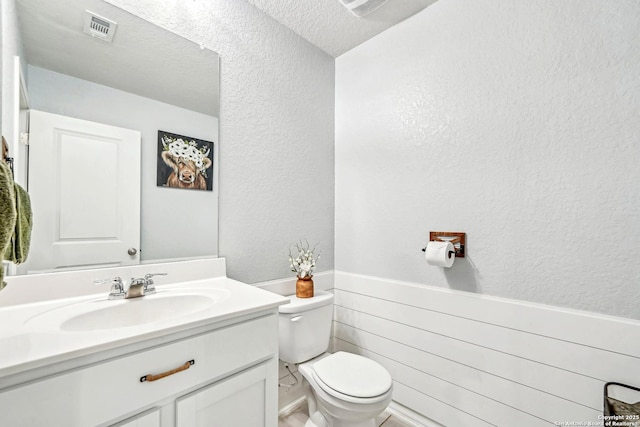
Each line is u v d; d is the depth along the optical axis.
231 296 1.06
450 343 1.46
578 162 1.13
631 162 1.02
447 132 1.49
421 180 1.59
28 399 0.59
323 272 1.95
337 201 2.02
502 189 1.31
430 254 1.39
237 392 0.92
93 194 1.08
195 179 1.34
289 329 1.41
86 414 0.65
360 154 1.89
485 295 1.36
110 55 1.13
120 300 1.01
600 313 1.08
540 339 1.20
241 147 1.51
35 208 0.97
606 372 1.05
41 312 0.88
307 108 1.84
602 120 1.08
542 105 1.21
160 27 1.26
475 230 1.39
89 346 0.64
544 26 1.20
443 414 1.48
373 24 1.71
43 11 1.00
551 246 1.19
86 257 1.06
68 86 1.04
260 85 1.59
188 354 0.81
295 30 1.76
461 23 1.44
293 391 1.68
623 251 1.04
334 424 1.32
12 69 0.94
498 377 1.30
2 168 0.63
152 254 1.21
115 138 1.14
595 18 1.09
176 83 1.29
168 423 0.77
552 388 1.17
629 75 1.03
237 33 1.50
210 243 1.38
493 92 1.34
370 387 1.21
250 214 1.55
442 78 1.51
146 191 1.21
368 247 1.84
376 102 1.81
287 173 1.73
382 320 1.74
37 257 0.97
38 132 0.98
